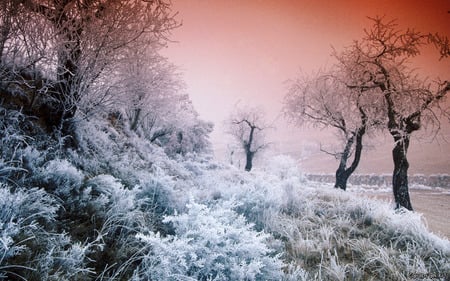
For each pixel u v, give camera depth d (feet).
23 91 14.65
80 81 15.26
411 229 14.75
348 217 17.26
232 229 10.04
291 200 18.79
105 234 8.55
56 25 13.53
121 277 7.59
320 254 12.26
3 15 12.18
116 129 25.67
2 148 10.82
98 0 15.38
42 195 9.12
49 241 7.18
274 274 9.16
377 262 12.10
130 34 15.57
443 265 11.79
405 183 32.89
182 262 7.51
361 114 41.96
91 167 15.29
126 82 16.85
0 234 6.02
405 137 33.83
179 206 13.48
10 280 5.83
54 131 14.84
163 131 41.16
